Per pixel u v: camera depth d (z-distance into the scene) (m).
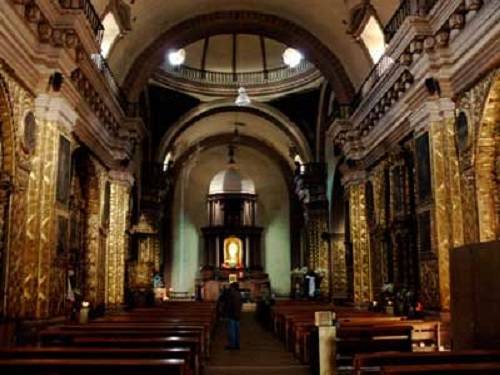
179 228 34.59
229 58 28.48
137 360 5.23
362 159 18.89
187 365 6.04
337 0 17.16
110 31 16.50
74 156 15.32
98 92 14.51
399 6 13.80
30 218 10.80
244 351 13.14
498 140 10.54
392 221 15.56
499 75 9.88
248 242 35.16
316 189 27.62
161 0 17.66
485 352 5.95
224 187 35.81
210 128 32.78
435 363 5.82
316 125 28.16
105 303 17.80
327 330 8.63
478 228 10.62
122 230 18.44
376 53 17.05
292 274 32.56
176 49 19.69
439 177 11.84
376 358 5.77
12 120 9.88
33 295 10.62
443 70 11.51
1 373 5.04
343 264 25.28
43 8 10.30
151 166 27.52
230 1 19.08
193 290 35.06
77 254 15.62
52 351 5.94
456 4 10.43
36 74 10.77
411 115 13.22
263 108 28.66
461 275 7.70
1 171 9.91
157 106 27.97
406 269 14.73
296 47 19.97
